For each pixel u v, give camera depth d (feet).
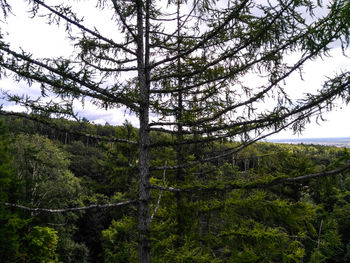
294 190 24.26
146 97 11.76
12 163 44.45
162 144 11.43
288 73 8.14
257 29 8.85
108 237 46.52
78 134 10.42
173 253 13.23
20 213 36.17
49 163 52.24
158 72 15.03
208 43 10.45
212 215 13.71
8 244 31.91
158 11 13.42
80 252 61.77
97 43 12.34
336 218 56.29
